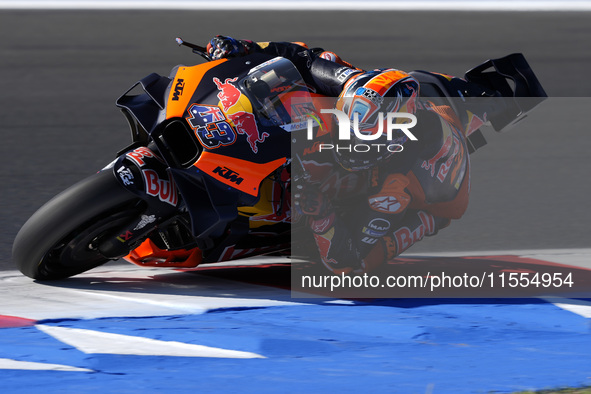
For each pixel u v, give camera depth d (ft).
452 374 36.50
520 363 38.22
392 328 44.34
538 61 225.97
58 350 39.45
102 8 381.40
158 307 48.44
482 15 371.15
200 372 36.47
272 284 55.11
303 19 338.95
